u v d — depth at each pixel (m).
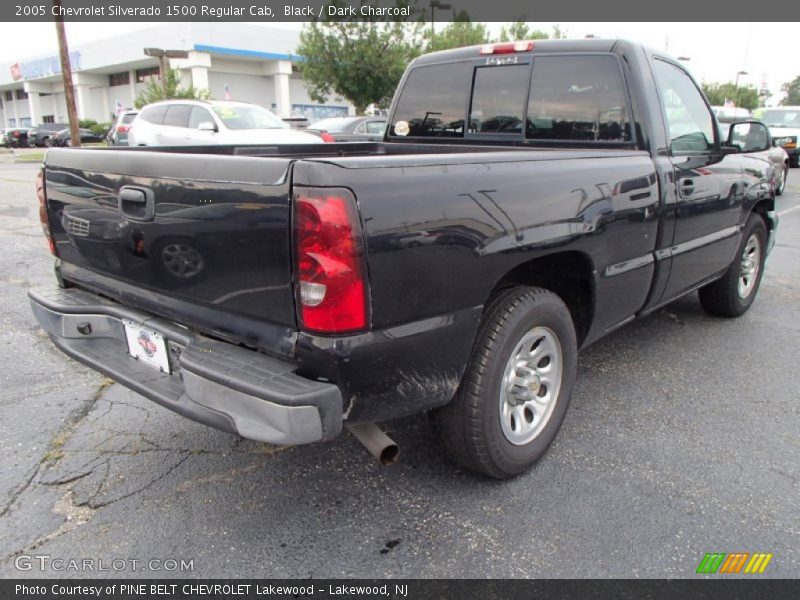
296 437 1.96
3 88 59.81
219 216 2.14
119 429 3.32
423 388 2.28
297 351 2.05
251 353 2.20
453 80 4.14
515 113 3.88
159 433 3.28
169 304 2.47
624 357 4.34
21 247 7.62
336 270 1.93
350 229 1.92
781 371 4.12
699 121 3.98
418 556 2.38
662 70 3.64
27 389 3.79
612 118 3.49
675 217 3.55
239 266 2.14
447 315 2.28
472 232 2.29
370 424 2.31
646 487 2.80
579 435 3.26
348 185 1.92
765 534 2.50
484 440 2.60
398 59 23.44
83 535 2.50
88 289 2.95
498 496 2.74
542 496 2.74
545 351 2.90
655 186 3.31
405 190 2.07
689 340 4.68
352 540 2.47
